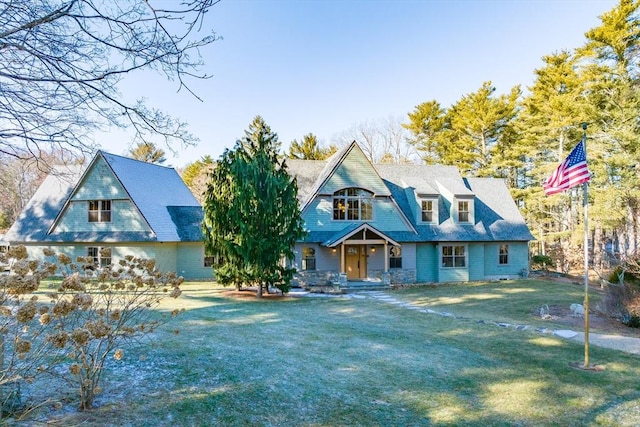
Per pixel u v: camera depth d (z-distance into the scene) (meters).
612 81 26.02
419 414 5.91
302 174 24.84
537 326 12.40
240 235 15.80
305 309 14.53
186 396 5.76
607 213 26.50
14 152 5.45
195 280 23.47
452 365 8.27
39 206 25.55
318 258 21.97
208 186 16.84
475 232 24.12
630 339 11.05
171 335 9.31
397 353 8.93
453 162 40.19
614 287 14.05
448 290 20.33
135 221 22.39
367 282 21.45
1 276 3.58
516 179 40.91
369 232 21.84
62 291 4.25
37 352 4.05
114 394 5.60
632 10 25.16
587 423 5.98
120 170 23.23
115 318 4.78
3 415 4.58
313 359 8.14
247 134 16.66
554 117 29.50
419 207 23.89
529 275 26.31
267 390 6.29
